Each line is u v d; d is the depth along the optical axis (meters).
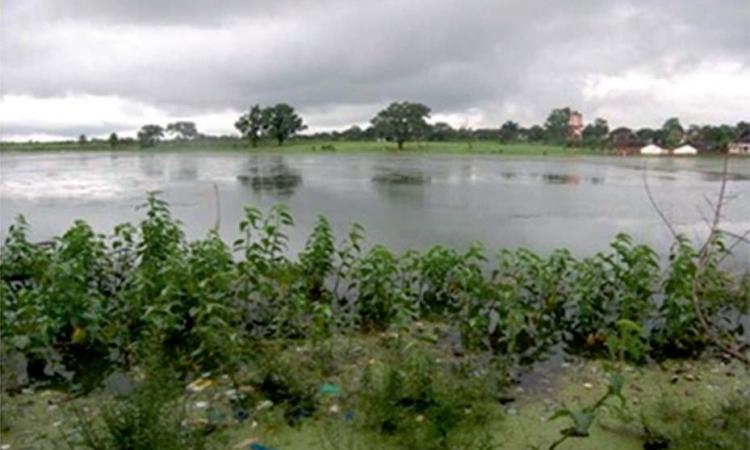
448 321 4.74
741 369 3.91
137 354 3.80
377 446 2.91
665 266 6.78
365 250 7.31
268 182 17.94
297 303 4.38
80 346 4.09
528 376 3.83
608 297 4.65
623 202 12.66
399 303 4.39
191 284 4.25
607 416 3.23
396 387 3.22
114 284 5.24
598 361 4.07
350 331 4.47
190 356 3.85
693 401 3.43
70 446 2.67
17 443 2.94
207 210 11.03
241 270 4.65
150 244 5.30
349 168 26.02
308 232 8.47
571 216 10.50
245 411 3.27
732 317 4.82
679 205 12.07
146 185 16.84
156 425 2.69
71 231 5.17
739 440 2.83
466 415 3.11
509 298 4.30
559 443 2.87
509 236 8.41
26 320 3.86
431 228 8.98
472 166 28.36
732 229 9.11
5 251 5.46
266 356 3.71
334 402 3.37
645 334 4.21
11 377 3.64
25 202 12.47
